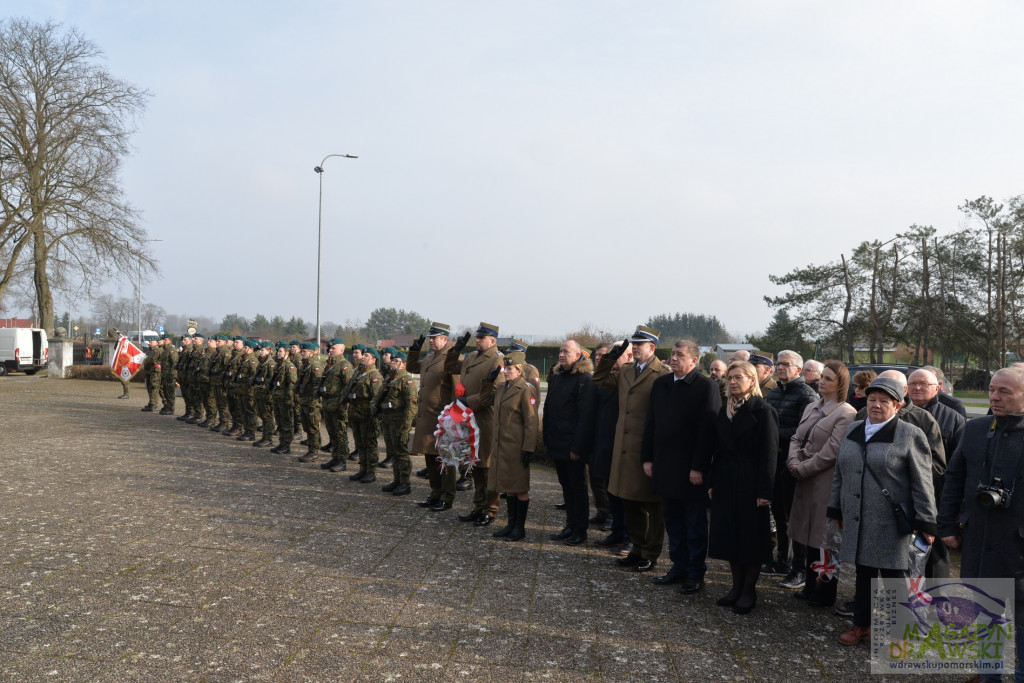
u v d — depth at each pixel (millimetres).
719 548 5059
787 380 6203
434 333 8469
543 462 11430
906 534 4336
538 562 6043
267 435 11969
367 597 4957
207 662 3828
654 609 5016
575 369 6922
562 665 3990
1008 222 38312
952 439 5496
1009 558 3836
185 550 5828
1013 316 38625
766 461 4980
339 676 3723
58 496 7484
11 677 3564
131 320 93625
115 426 13547
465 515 7586
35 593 4734
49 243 28375
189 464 9695
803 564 5789
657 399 5691
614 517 6750
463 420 7316
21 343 31594
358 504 7895
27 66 28156
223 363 13406
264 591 4980
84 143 28203
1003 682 4031
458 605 4879
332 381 9953
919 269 39781
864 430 4578
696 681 3867
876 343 41406
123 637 4113
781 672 4031
